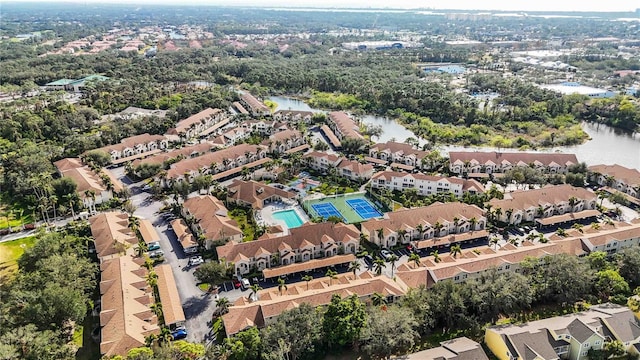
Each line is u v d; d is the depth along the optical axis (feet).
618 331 379.35
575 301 437.58
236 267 489.67
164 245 547.49
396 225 555.28
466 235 556.10
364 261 518.78
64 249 494.59
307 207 635.66
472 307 417.08
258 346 365.61
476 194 651.66
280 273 484.74
